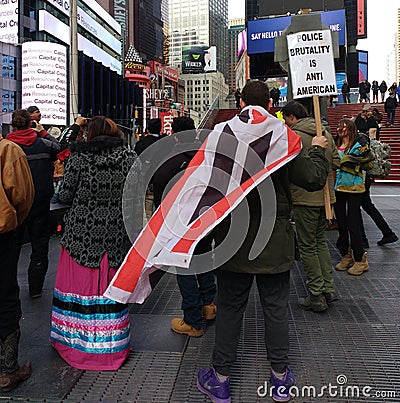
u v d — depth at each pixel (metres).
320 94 4.29
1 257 3.02
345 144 5.35
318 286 4.27
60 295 3.39
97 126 3.39
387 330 3.89
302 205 4.16
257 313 4.30
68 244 3.34
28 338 3.80
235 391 3.00
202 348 3.60
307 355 3.45
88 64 54.59
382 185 15.61
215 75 156.88
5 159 2.85
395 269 5.66
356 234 5.38
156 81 122.88
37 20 57.50
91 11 82.06
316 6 27.55
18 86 48.38
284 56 6.64
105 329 3.26
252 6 34.09
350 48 36.56
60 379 3.14
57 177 7.73
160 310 4.41
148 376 3.18
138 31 154.62
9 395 2.96
